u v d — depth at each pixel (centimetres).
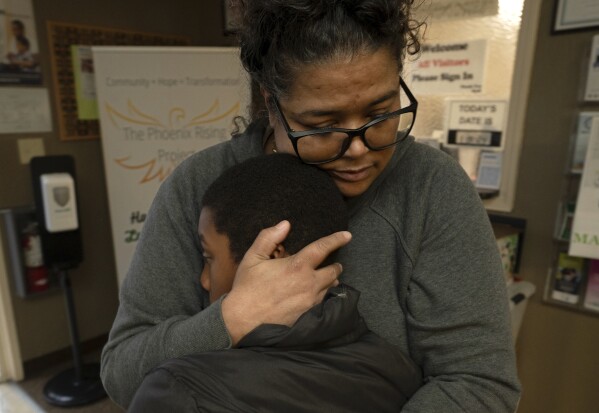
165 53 236
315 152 56
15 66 217
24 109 223
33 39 221
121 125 236
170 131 243
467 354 58
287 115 56
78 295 258
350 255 65
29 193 229
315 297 54
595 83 142
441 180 63
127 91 234
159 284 68
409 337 64
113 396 65
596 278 153
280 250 55
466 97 169
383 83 51
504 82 161
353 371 52
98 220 261
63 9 230
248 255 54
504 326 60
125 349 64
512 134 161
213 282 60
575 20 144
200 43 294
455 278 60
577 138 149
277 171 56
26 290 230
